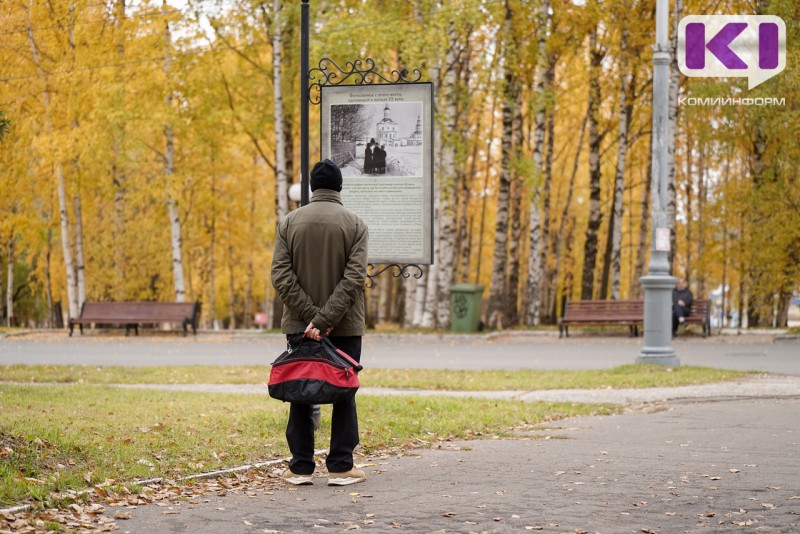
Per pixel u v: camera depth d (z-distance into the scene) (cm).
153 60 3150
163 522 624
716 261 3512
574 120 4388
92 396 1314
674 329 2748
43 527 589
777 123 2844
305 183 1063
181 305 3206
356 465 859
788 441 984
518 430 1099
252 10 3062
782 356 2114
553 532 594
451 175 3155
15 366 1923
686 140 3728
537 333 2983
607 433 1059
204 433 979
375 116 1069
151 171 3800
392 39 2777
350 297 741
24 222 3541
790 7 2888
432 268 3384
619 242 3359
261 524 617
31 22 3225
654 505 673
